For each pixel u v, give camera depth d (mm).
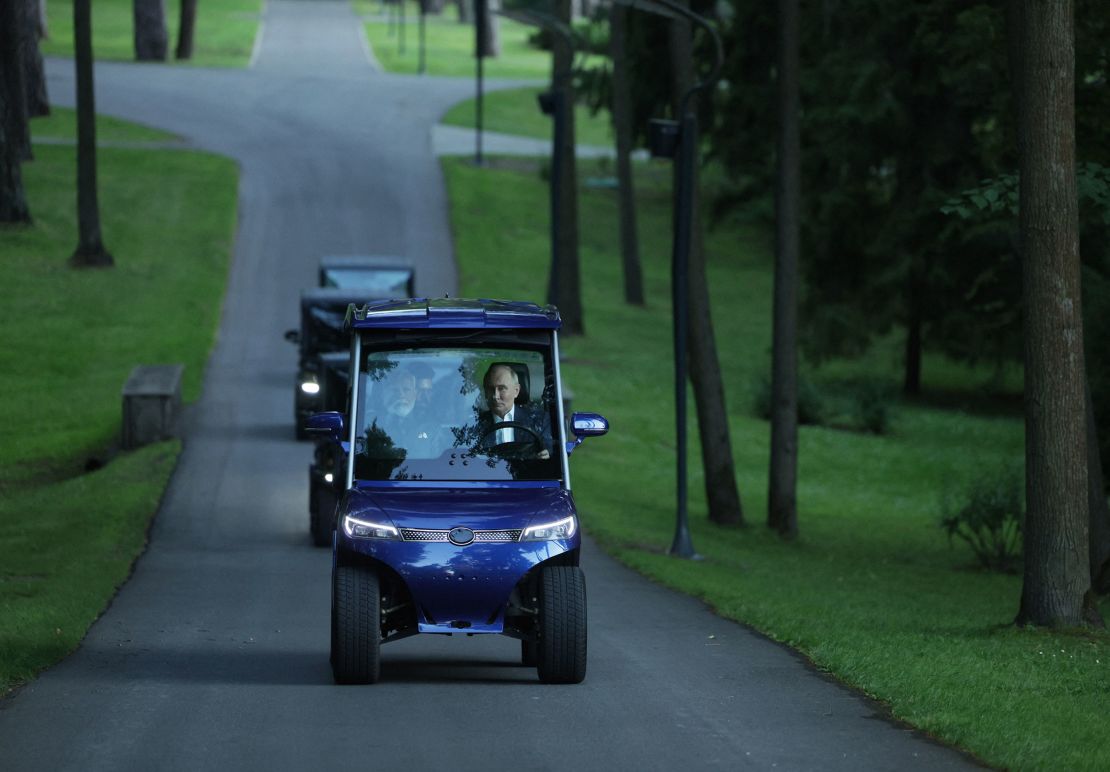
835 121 143500
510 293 172125
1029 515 44812
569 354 152500
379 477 35344
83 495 82812
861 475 121875
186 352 136375
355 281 126750
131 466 91062
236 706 32062
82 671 36750
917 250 141500
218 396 121375
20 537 69625
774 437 93375
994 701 32625
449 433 35719
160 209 188500
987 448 133625
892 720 31016
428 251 186250
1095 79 68312
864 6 125312
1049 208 43188
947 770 26609
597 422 36469
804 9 137125
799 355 170875
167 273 163500
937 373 174125
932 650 40406
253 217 193125
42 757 27219
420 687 34688
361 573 34375
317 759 27094
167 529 72812
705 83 74438
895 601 63281
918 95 139750
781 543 90062
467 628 33938
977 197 53781
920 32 85375
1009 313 129500
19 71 170875
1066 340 43781
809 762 27109
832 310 148750
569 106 160750
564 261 160750
